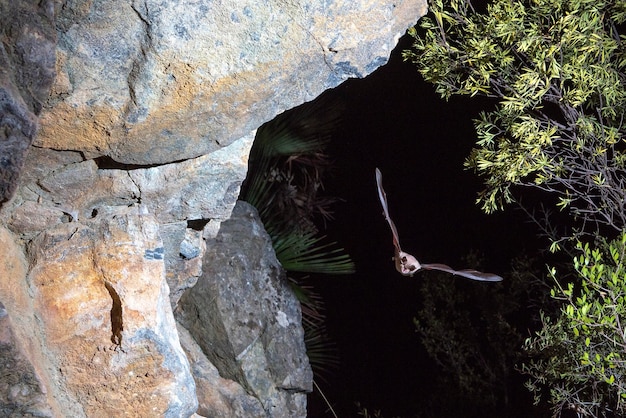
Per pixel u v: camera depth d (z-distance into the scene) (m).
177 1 2.66
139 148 2.91
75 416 2.74
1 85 2.30
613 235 5.33
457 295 5.84
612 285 3.39
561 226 5.84
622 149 4.86
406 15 3.24
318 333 5.75
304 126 5.55
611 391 3.89
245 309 4.62
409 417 6.25
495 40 3.85
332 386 6.60
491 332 5.70
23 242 2.92
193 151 3.03
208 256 4.68
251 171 5.45
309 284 7.21
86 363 2.76
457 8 3.84
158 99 2.79
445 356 6.32
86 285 2.84
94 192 3.04
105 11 2.57
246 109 3.01
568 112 3.81
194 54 2.77
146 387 2.79
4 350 2.33
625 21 4.25
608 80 3.70
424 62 4.01
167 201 3.23
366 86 7.01
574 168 3.90
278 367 4.67
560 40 3.55
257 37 2.85
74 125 2.74
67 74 2.62
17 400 2.44
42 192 2.91
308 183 6.06
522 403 5.59
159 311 2.85
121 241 2.89
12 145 2.40
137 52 2.70
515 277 5.38
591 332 3.48
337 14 2.97
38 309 2.78
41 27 2.36
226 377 4.60
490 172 3.88
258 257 4.88
